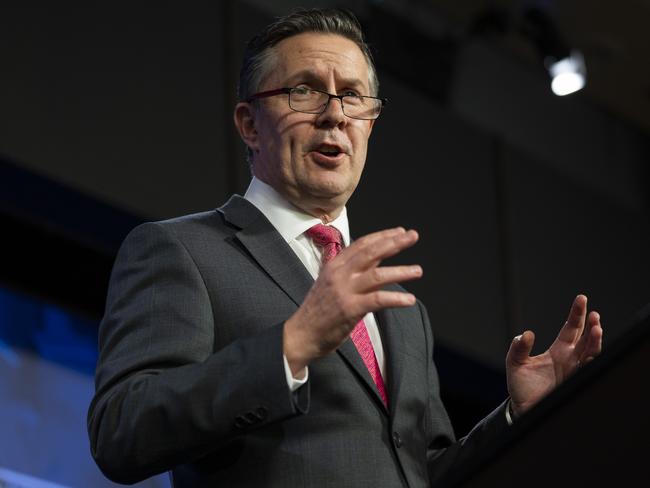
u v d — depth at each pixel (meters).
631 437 2.03
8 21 7.13
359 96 3.70
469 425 9.17
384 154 8.99
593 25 10.00
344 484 3.04
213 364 2.95
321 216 3.67
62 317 7.30
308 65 3.67
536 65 10.57
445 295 8.94
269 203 3.63
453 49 9.92
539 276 9.57
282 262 3.40
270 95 3.68
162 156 7.61
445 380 9.11
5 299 7.12
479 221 9.39
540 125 10.38
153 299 3.25
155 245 3.37
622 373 2.04
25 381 6.93
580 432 2.07
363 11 9.36
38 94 7.14
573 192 10.23
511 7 9.91
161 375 3.01
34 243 7.34
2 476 6.53
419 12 9.82
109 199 7.27
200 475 3.14
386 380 3.39
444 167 9.36
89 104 7.36
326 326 2.85
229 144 7.98
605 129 10.98
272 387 2.86
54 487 6.74
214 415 2.88
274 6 8.66
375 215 8.71
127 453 2.95
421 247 8.93
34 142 7.04
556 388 2.09
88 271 7.45
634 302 10.13
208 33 8.15
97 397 3.12
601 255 10.11
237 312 3.25
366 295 2.83
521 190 9.81
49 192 7.16
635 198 10.84
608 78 10.59
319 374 3.17
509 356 3.46
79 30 7.45
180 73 7.89
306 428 3.10
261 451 3.07
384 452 3.14
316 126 3.62
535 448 2.10
